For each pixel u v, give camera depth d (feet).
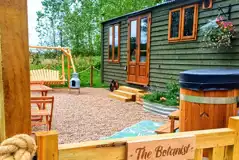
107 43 34.76
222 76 5.66
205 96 5.76
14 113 3.27
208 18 17.60
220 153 4.67
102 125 15.07
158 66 23.38
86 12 62.69
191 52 19.22
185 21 19.65
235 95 5.90
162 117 17.22
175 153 4.17
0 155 3.01
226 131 4.68
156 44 23.52
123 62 30.01
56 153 3.39
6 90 3.20
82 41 60.70
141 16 25.57
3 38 3.12
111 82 31.96
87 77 42.57
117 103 22.76
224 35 15.35
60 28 61.41
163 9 22.20
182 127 6.38
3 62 3.15
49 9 63.72
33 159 3.35
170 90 19.39
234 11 15.62
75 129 14.11
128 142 3.83
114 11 50.21
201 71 6.30
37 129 13.93
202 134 4.44
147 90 24.94
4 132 3.26
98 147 3.67
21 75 3.27
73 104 21.99
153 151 3.99
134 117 17.25
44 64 43.09
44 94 19.31
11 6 3.13
